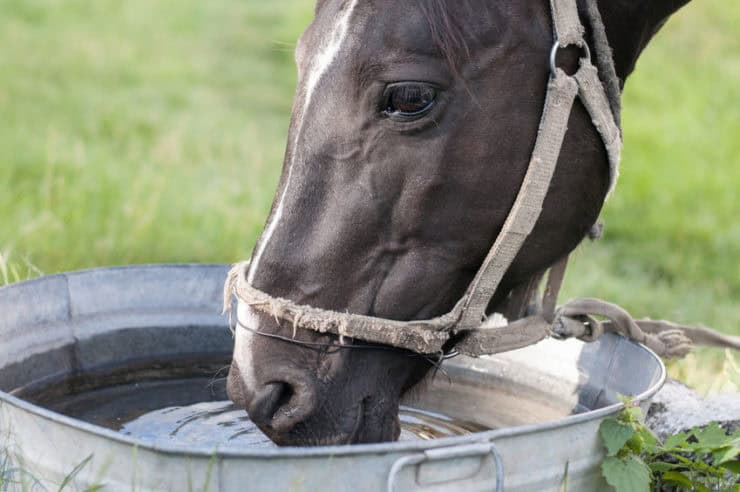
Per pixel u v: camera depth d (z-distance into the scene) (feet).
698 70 32.01
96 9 37.83
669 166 24.67
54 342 8.63
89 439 5.87
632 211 21.98
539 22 6.58
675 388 9.36
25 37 32.40
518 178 6.63
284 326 6.59
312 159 6.55
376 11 6.37
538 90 6.60
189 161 21.47
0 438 6.58
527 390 8.98
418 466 5.81
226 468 5.65
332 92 6.47
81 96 26.45
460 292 6.84
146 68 30.78
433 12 6.30
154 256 15.23
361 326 6.56
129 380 8.98
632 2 7.06
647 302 16.08
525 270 7.06
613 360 8.36
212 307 9.51
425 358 7.00
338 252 6.54
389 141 6.42
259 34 36.78
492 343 7.19
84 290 8.95
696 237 20.71
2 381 8.06
